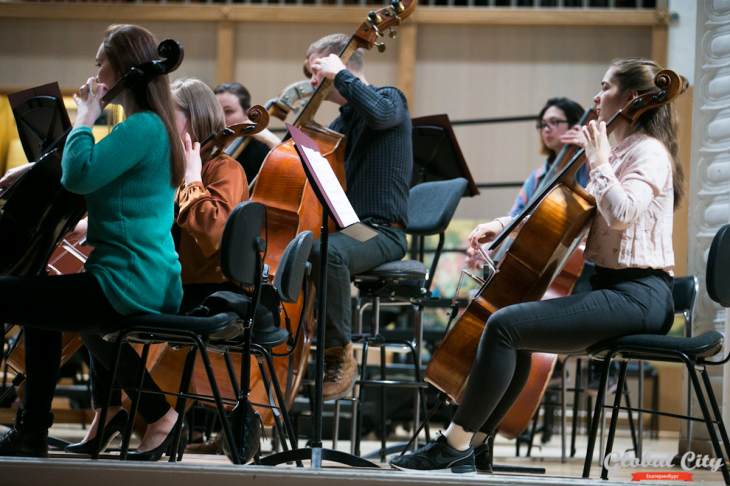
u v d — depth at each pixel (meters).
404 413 13.93
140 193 6.48
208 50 20.92
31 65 20.94
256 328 7.03
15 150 19.31
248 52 20.95
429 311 19.19
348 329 8.75
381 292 9.36
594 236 7.27
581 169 11.24
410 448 10.08
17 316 6.19
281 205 8.73
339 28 20.77
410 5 9.56
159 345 8.86
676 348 6.54
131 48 6.60
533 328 6.81
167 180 6.62
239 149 10.66
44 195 6.46
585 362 13.30
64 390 14.24
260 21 20.86
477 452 8.12
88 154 6.19
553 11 20.19
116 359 6.27
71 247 8.63
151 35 6.72
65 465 5.80
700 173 11.13
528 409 8.90
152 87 6.58
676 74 7.13
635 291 6.91
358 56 9.90
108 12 20.77
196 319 6.29
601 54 20.27
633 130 7.35
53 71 20.92
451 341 7.80
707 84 11.12
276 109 10.70
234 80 20.94
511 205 20.31
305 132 9.10
